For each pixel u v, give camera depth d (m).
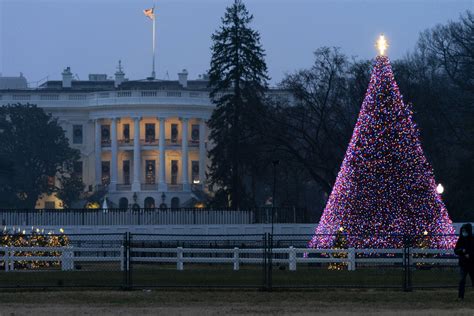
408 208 99.12
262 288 73.56
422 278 84.06
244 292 72.44
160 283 78.94
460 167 162.12
